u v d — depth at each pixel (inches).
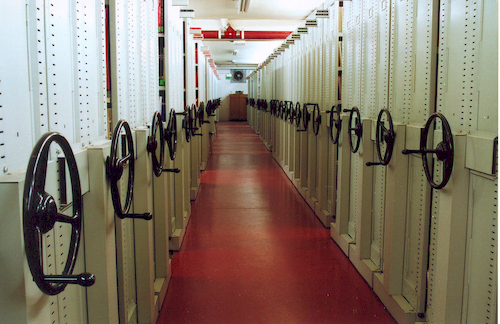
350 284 109.6
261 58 558.3
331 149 161.0
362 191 113.1
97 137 64.3
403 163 89.8
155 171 82.9
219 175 268.5
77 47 55.3
